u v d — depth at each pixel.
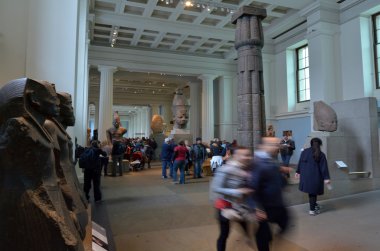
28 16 4.95
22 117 1.57
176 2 13.62
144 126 38.69
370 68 12.27
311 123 13.54
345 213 5.24
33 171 1.54
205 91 20.02
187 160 11.27
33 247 1.47
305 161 5.25
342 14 13.21
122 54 17.92
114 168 11.02
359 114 8.23
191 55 19.72
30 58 4.90
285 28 15.90
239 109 7.82
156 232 4.37
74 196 2.66
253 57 7.70
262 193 2.64
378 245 3.70
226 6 13.44
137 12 14.72
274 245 3.04
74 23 5.13
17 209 1.47
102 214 5.43
